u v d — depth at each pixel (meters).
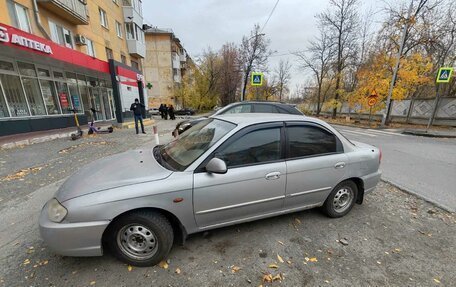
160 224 2.26
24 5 9.72
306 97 43.78
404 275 2.26
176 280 2.16
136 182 2.22
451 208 3.67
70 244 2.05
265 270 2.30
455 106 14.52
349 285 2.13
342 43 24.16
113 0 18.08
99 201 2.05
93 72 14.11
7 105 9.28
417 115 17.11
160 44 38.09
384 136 11.77
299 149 2.91
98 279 2.15
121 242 2.28
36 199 3.82
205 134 2.93
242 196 2.57
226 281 2.15
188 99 36.50
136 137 10.53
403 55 15.20
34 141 8.73
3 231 2.90
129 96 19.22
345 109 27.00
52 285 2.07
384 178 5.05
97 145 8.37
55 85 11.99
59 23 12.08
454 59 14.52
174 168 2.49
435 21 14.78
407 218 3.36
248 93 42.44
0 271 2.22
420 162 6.46
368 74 17.27
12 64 9.51
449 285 2.15
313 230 3.00
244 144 2.64
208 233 2.88
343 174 3.15
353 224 3.17
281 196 2.80
